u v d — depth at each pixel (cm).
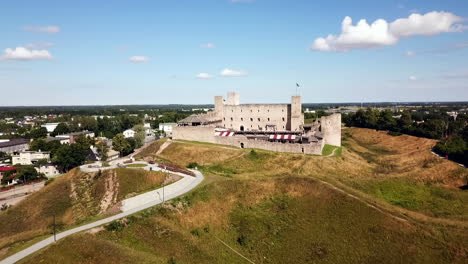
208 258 5241
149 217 5784
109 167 9125
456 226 6138
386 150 16775
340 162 10144
